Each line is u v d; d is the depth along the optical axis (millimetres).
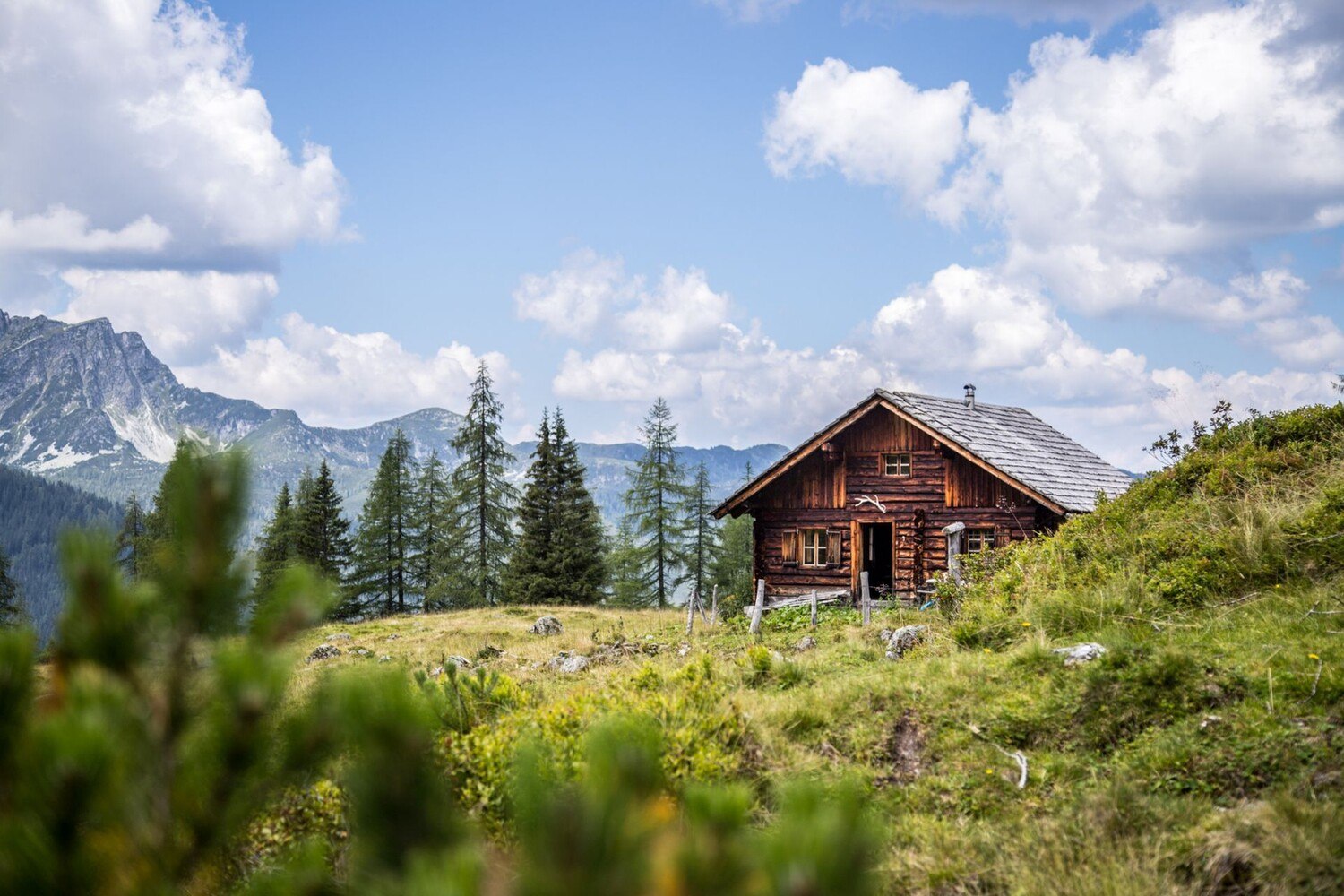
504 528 53406
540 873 1342
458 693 8406
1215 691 7777
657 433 54750
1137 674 8203
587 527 48281
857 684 10062
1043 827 6234
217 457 2211
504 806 5363
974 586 14461
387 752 1884
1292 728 6855
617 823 1392
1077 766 7355
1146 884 5156
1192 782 6574
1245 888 5023
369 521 57531
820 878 1332
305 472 54969
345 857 3445
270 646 2141
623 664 15328
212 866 2154
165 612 2127
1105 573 11852
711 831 1464
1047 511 23094
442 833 1829
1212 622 9734
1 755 1863
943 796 7355
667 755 7141
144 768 2008
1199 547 11555
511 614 33781
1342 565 10227
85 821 1814
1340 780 6055
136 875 1880
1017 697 8672
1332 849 5020
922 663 10906
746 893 1365
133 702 2066
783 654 14398
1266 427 14344
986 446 23984
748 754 8164
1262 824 5449
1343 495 11133
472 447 53656
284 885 2172
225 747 2025
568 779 5742
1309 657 7930
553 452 48219
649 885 1357
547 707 9109
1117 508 14133
